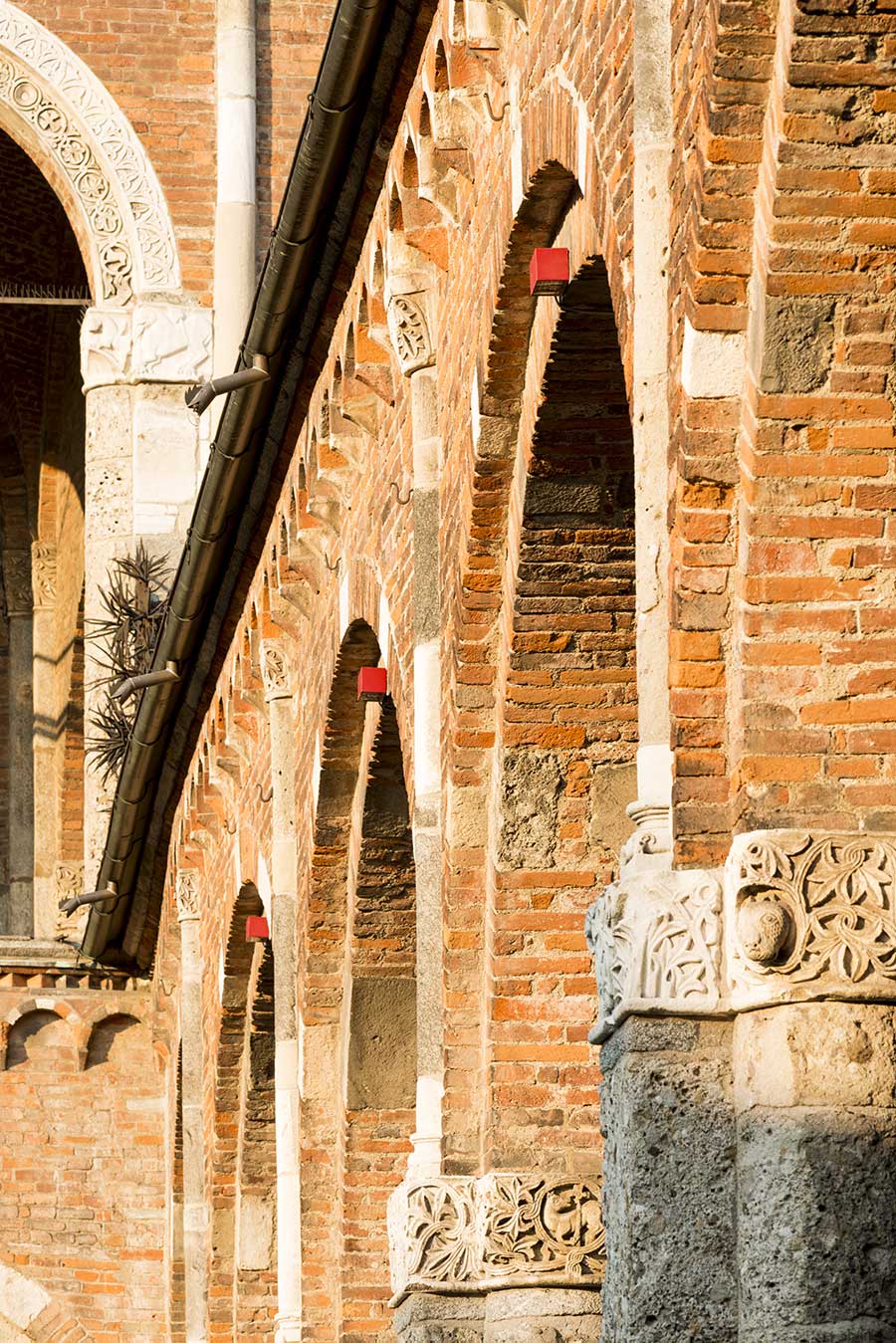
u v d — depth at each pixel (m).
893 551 10.08
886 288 10.02
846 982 9.41
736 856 9.66
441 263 17.05
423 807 16.47
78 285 43.53
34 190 41.88
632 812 10.47
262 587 23.72
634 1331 9.55
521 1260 15.38
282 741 23.91
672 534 10.32
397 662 18.25
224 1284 29.12
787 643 10.02
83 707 46.78
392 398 18.73
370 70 16.89
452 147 16.09
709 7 10.13
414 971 22.09
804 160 9.95
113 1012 32.84
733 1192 9.59
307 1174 22.70
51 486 47.25
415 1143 15.98
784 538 10.06
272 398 21.44
